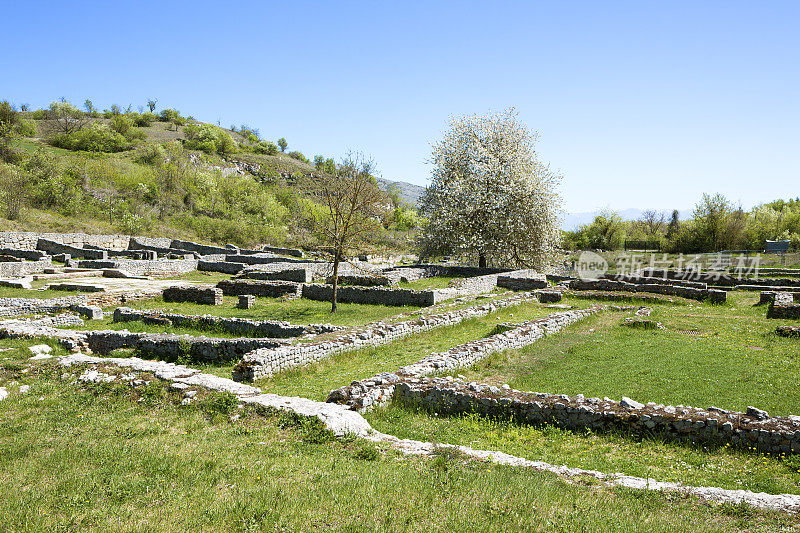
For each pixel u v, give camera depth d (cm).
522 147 3925
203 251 4881
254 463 665
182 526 498
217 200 7181
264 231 6225
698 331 1781
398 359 1384
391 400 1020
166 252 4653
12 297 2311
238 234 5947
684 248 5578
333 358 1378
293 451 724
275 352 1214
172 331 1770
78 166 6134
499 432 888
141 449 715
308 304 2431
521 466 692
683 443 827
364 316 2130
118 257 4128
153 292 2508
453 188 3788
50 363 1189
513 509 542
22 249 3938
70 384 1070
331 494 568
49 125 9694
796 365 1288
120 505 549
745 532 515
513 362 1370
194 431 816
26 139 8250
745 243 5384
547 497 579
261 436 786
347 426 825
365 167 2338
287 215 7369
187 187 6875
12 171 5212
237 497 561
